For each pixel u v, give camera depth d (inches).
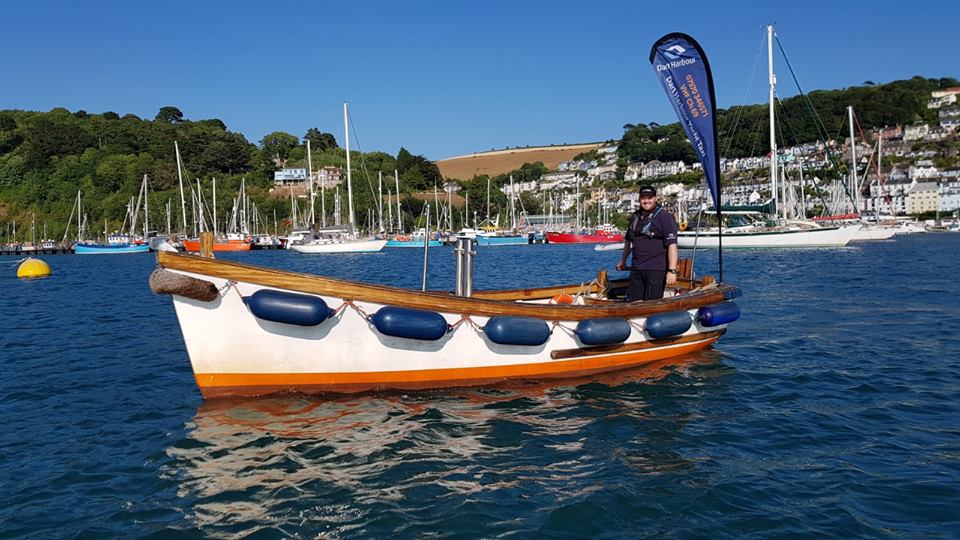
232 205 3961.6
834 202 2979.8
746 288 822.5
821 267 1172.5
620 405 299.0
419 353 301.7
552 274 1241.4
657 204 364.5
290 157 5753.0
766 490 206.8
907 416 283.9
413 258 2100.1
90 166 4544.8
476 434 258.2
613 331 334.6
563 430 264.4
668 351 382.3
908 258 1408.7
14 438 262.4
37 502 202.2
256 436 253.4
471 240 328.2
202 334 273.3
